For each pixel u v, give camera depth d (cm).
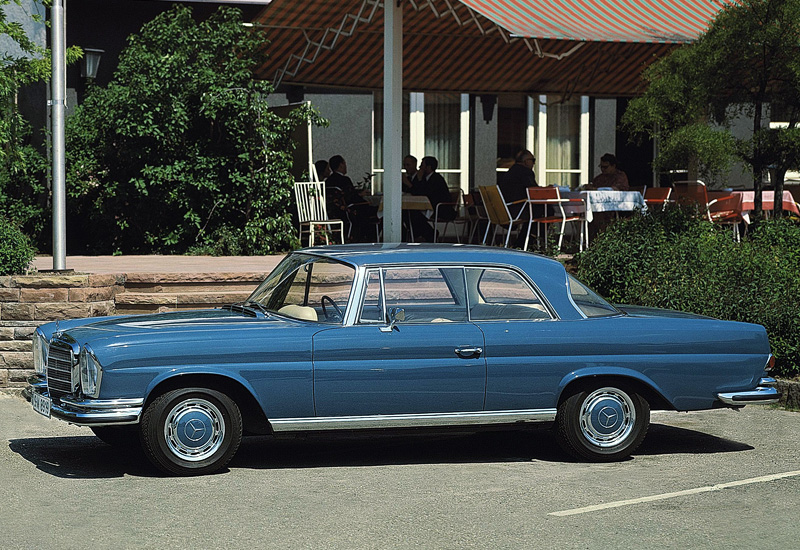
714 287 1284
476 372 838
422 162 2100
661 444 944
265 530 667
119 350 782
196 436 806
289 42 1939
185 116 1800
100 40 1994
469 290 856
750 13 1455
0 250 1223
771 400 896
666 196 1922
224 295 1310
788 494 764
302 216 1875
